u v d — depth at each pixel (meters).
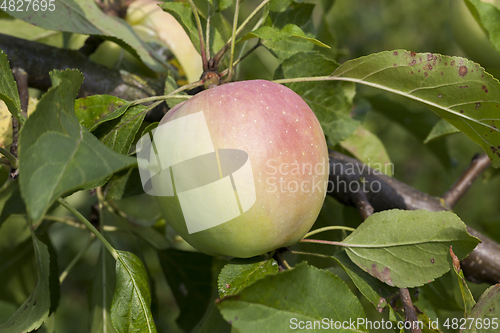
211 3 0.47
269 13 0.50
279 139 0.42
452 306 0.54
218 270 0.54
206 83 0.45
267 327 0.40
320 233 0.52
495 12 0.50
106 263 0.53
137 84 0.53
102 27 0.52
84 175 0.39
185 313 0.54
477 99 0.44
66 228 0.83
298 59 0.49
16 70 0.50
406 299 0.44
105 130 0.45
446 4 1.28
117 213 0.56
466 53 0.54
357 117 0.58
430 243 0.44
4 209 0.53
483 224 0.59
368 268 0.45
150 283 0.54
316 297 0.41
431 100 0.45
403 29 1.32
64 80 0.41
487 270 0.52
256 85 0.43
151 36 0.55
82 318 1.04
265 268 0.44
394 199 0.52
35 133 0.39
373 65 0.45
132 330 0.44
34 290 0.46
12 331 0.44
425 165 1.28
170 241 0.62
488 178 0.59
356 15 1.28
